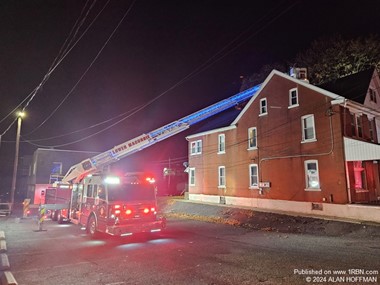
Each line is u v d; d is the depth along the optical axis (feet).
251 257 28.09
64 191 56.65
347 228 46.44
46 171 125.59
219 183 87.40
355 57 91.20
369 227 44.96
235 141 83.66
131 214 37.42
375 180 65.46
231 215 67.51
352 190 56.80
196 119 64.75
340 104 58.75
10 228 50.72
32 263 26.35
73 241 37.45
